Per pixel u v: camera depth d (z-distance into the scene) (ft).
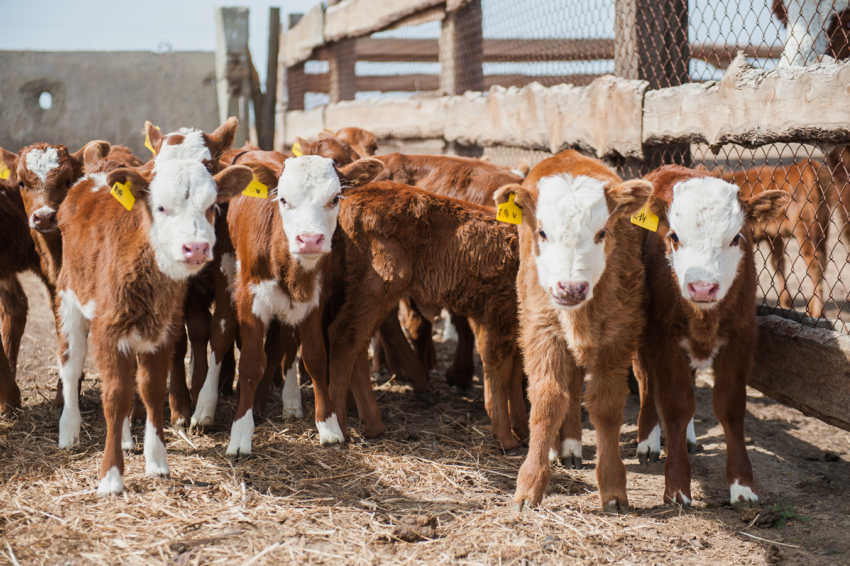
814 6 14.79
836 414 12.32
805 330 12.98
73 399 13.74
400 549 10.17
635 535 10.85
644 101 15.98
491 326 14.76
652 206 12.10
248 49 43.27
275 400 17.13
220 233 15.02
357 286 14.96
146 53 43.39
